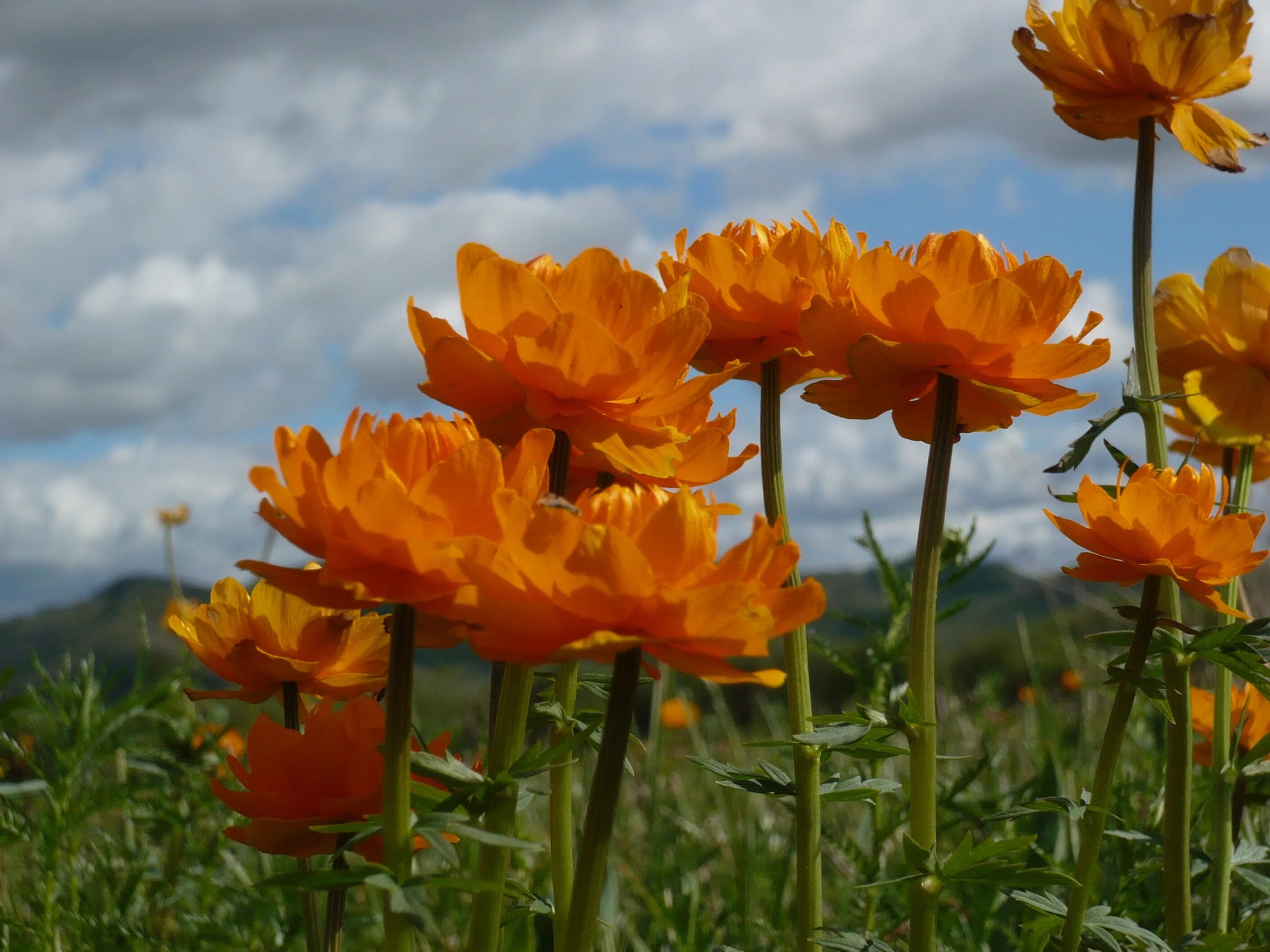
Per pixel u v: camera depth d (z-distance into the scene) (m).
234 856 0.67
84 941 0.57
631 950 0.63
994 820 0.49
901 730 0.48
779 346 0.51
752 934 0.63
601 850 0.43
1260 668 0.49
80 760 0.56
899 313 0.48
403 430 0.43
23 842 0.57
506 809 0.45
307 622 0.49
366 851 0.46
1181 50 0.52
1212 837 0.53
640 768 1.03
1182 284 0.59
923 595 0.48
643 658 0.43
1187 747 0.51
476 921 0.45
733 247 0.50
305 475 0.42
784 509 0.51
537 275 0.47
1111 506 0.49
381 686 0.49
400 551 0.42
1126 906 0.57
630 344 0.46
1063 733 0.76
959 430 0.50
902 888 0.60
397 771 0.43
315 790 0.46
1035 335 0.48
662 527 0.42
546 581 0.41
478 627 0.42
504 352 0.46
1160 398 0.52
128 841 0.63
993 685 1.01
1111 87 0.54
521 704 0.45
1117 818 0.49
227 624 0.49
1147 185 0.54
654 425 0.47
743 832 0.72
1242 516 0.48
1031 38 0.54
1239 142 0.54
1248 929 0.51
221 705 0.69
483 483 0.42
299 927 0.58
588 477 0.50
